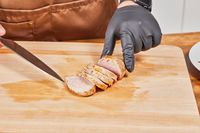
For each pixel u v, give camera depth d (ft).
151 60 2.82
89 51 2.95
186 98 2.41
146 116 2.26
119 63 2.58
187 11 4.00
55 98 2.43
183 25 4.13
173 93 2.46
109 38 2.65
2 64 2.80
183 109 2.31
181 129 2.16
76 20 3.36
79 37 3.51
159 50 2.94
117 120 2.24
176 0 3.92
